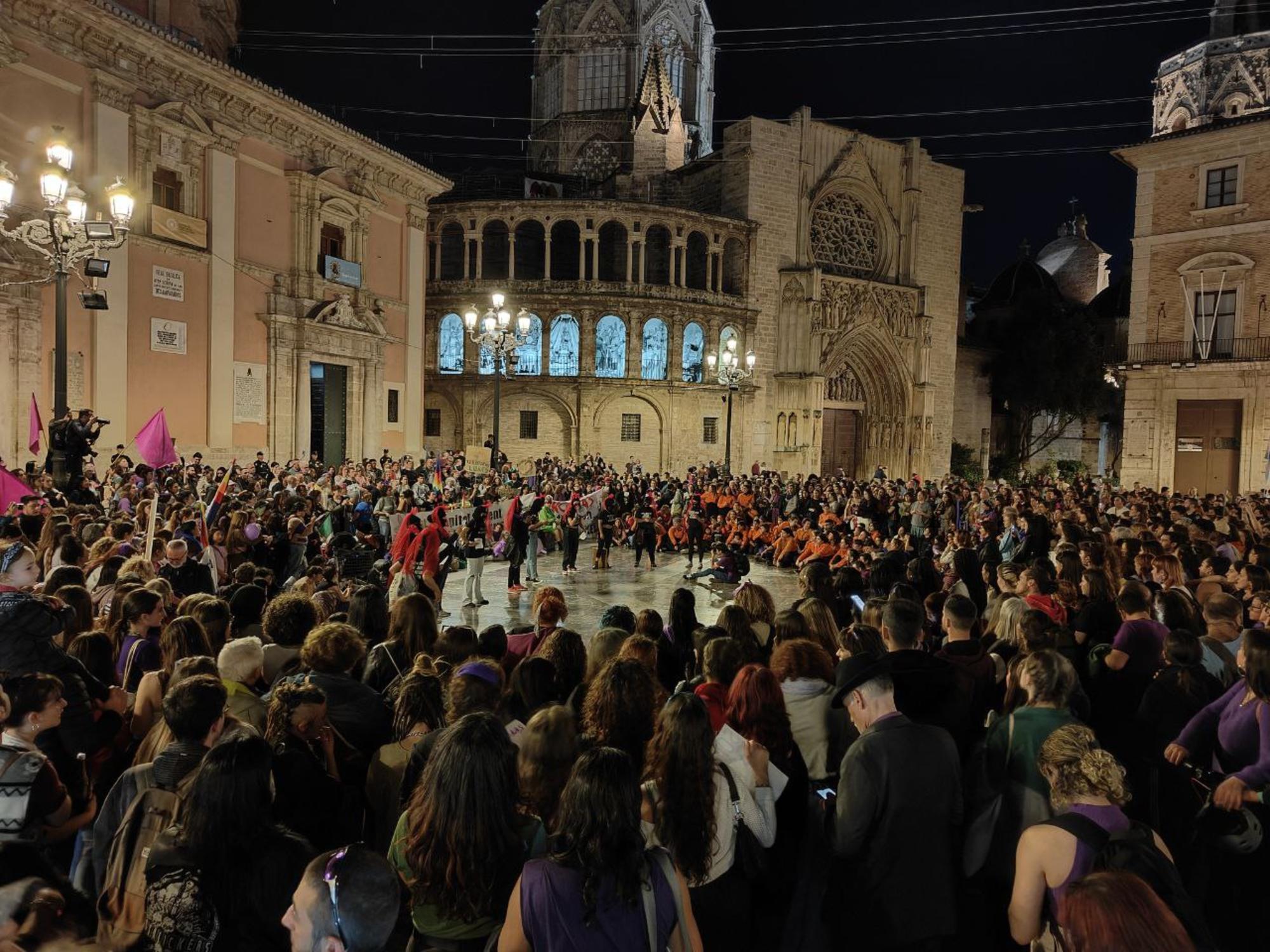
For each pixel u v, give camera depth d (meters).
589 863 3.02
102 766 5.11
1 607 5.02
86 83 24.25
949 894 4.05
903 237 53.94
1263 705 4.80
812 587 8.91
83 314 24.44
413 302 38.72
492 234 47.66
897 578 10.15
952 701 5.35
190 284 27.84
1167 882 3.11
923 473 53.53
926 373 53.81
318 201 32.66
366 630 7.48
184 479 21.41
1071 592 9.08
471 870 3.42
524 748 4.03
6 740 4.07
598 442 44.56
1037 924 3.44
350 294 34.66
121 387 25.41
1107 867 3.17
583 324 44.34
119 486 17.91
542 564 22.86
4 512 10.84
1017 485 48.03
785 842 4.86
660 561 23.77
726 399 44.97
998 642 7.04
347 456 34.81
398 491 23.72
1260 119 34.03
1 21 21.62
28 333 22.72
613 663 4.77
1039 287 64.19
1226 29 39.22
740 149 48.03
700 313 46.28
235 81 28.25
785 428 48.72
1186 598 7.14
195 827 3.21
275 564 13.22
